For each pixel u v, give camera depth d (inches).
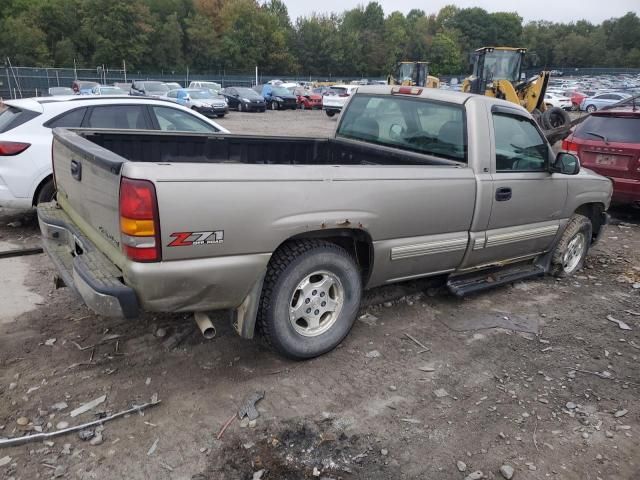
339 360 146.1
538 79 753.6
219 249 117.9
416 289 191.5
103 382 129.1
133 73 2285.9
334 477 104.7
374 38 3641.7
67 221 148.5
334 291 146.1
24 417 115.0
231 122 995.3
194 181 111.8
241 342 150.6
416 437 117.4
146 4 2984.7
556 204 196.4
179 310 120.3
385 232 145.9
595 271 234.8
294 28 3464.6
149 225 108.1
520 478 107.6
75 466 103.3
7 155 228.8
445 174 155.7
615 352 161.0
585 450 117.0
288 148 206.1
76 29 2723.9
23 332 150.5
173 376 133.5
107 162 112.0
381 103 196.2
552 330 172.9
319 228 131.6
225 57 3070.9
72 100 247.1
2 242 230.2
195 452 108.8
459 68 4178.2
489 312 183.0
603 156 319.9
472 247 169.3
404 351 153.1
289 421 120.0
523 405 131.5
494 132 168.6
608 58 4886.8
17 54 2374.5
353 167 137.9
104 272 117.7
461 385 138.1
